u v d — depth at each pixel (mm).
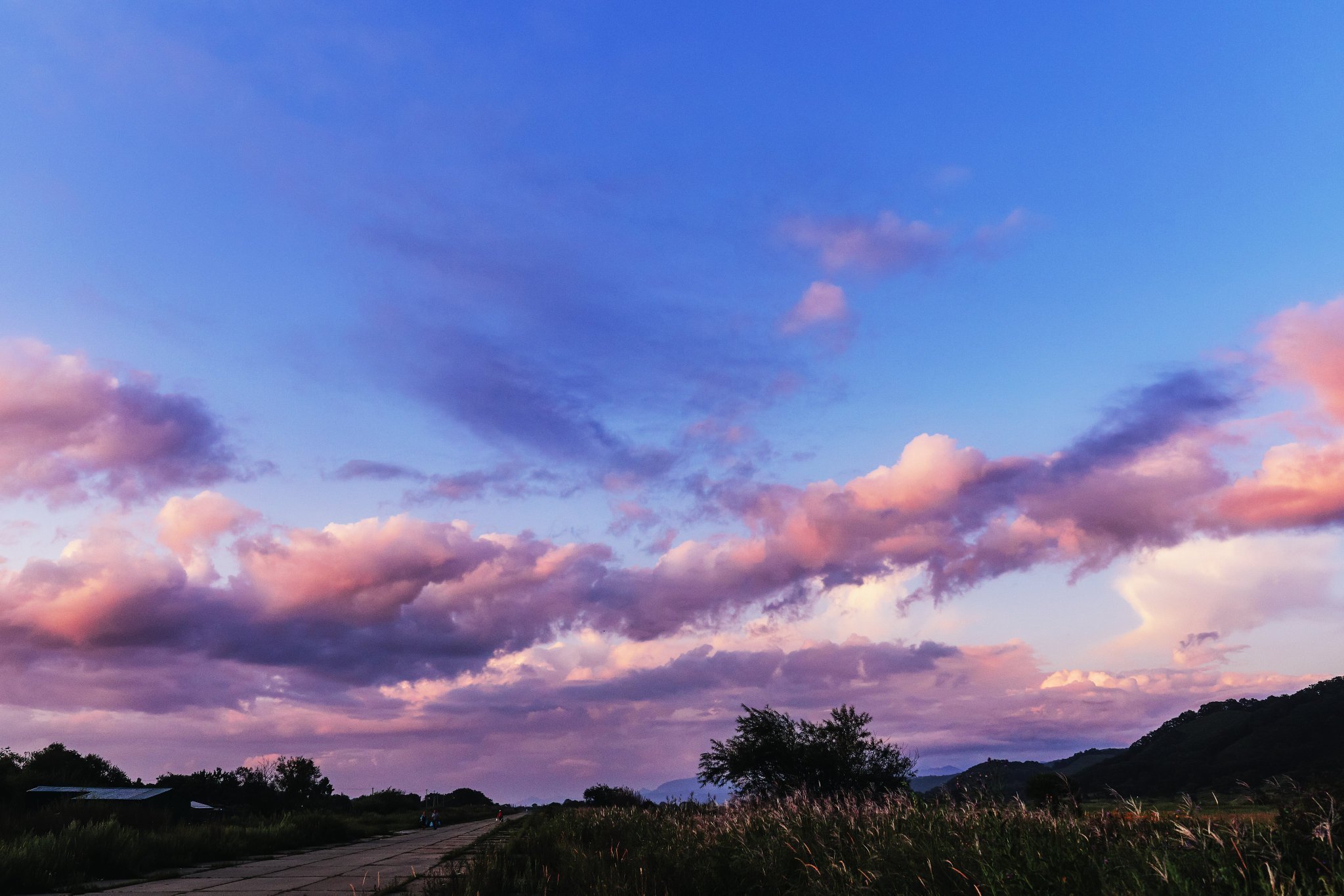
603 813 25812
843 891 7734
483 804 114062
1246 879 5164
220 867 20812
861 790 23922
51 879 16156
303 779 69938
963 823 9195
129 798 43344
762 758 26000
